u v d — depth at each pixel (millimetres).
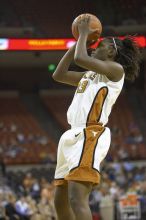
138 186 15148
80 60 3748
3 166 19609
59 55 23250
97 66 3768
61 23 25281
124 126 24859
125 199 12789
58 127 25031
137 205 12688
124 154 21938
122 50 4020
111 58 3998
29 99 27297
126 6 25141
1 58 24406
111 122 25219
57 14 25641
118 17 24859
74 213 3656
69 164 3783
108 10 25266
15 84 27750
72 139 3818
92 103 3834
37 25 25000
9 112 26141
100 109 3838
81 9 25734
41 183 17062
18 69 27719
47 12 25688
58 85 27875
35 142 23453
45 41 19438
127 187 17297
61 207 3990
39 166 21500
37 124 25172
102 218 13438
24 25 24797
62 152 3887
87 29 3844
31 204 12656
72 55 4180
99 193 13922
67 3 25938
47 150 22812
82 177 3688
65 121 25469
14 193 16062
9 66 27062
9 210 11922
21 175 19484
